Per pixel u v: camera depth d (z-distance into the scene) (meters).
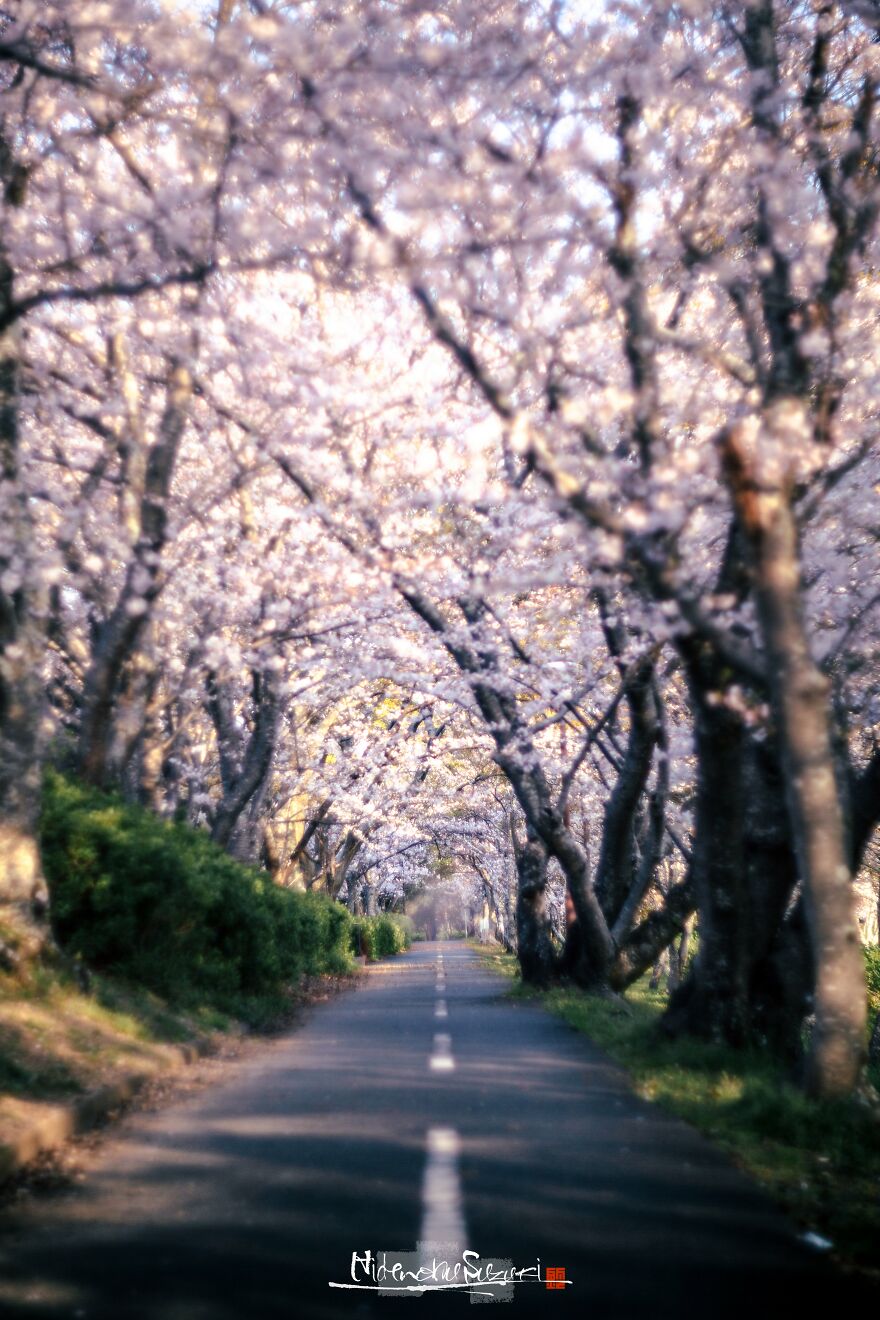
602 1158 7.85
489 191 10.77
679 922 22.91
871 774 12.17
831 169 10.67
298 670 25.11
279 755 32.34
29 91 11.74
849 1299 5.13
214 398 16.39
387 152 10.24
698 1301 5.09
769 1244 5.93
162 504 15.78
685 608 8.98
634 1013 19.92
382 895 88.69
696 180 12.48
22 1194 6.83
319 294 16.81
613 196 10.82
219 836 23.12
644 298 10.62
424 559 17.67
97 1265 5.53
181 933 17.16
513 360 11.63
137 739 18.94
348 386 14.99
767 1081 10.29
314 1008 22.55
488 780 39.44
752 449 9.10
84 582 17.64
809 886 9.04
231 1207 6.54
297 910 27.09
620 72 10.81
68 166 13.71
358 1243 5.86
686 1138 8.60
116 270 13.54
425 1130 8.83
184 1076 11.82
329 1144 8.28
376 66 10.23
